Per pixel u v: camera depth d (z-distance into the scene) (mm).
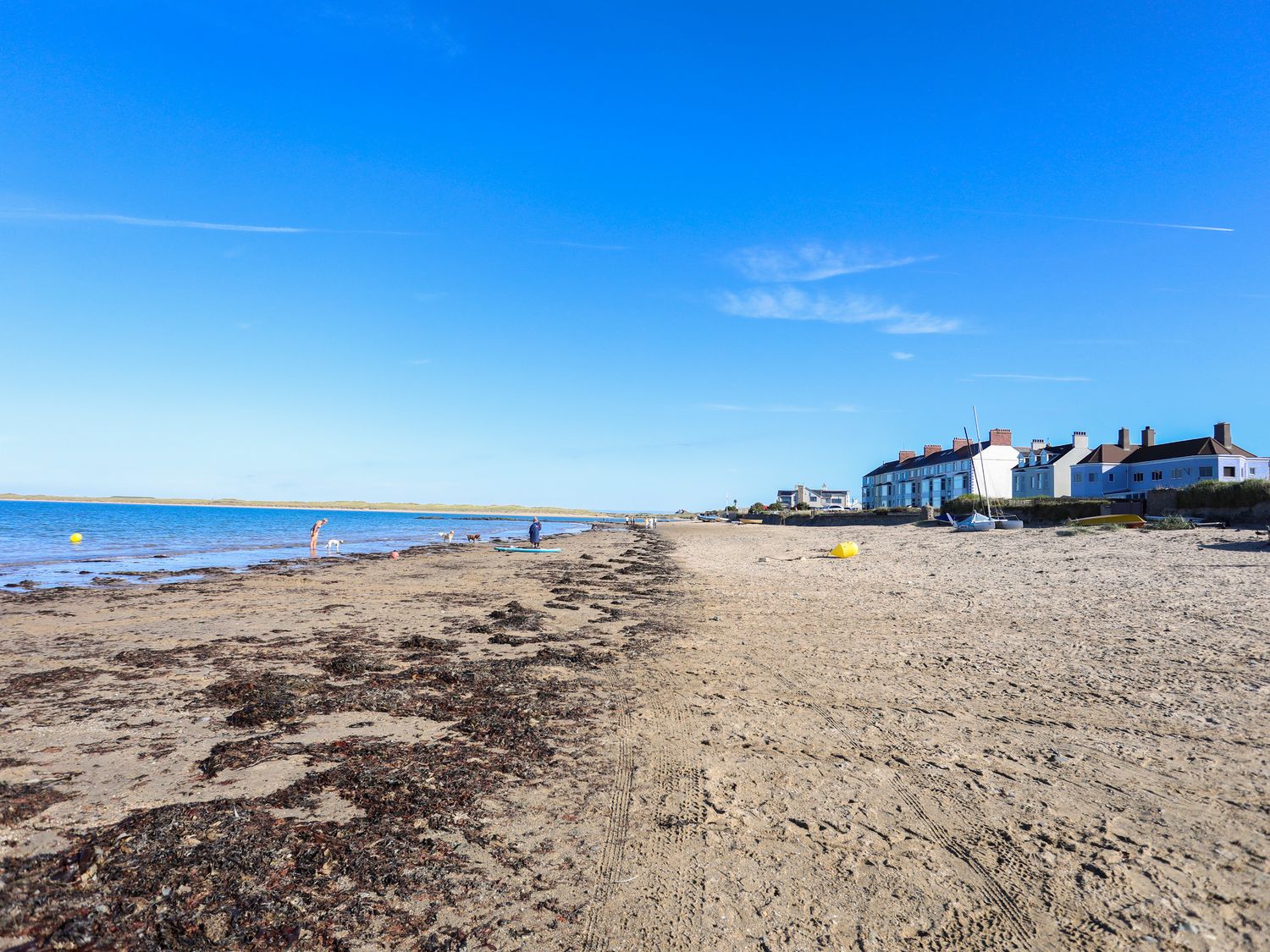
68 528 61000
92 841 4434
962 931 3646
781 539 48469
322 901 3879
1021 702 7746
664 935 3621
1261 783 5410
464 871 4238
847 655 10289
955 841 4625
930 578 19562
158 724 6969
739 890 4059
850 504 140500
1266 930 3584
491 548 40250
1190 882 4059
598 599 17000
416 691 8312
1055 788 5434
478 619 13898
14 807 4914
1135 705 7465
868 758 6145
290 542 47656
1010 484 75250
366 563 29625
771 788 5523
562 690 8477
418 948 3496
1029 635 11266
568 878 4191
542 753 6293
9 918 3607
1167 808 5031
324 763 5930
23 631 12367
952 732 6801
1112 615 12469
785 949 3518
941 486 85062
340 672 9195
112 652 10586
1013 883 4105
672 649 10898
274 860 4285
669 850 4539
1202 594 13836
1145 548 22344
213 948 3467
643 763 6055
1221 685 8000
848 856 4449
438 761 6043
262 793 5281
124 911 3717
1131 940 3525
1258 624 10992
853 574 21969
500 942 3555
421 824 4832
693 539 52062
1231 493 32594
